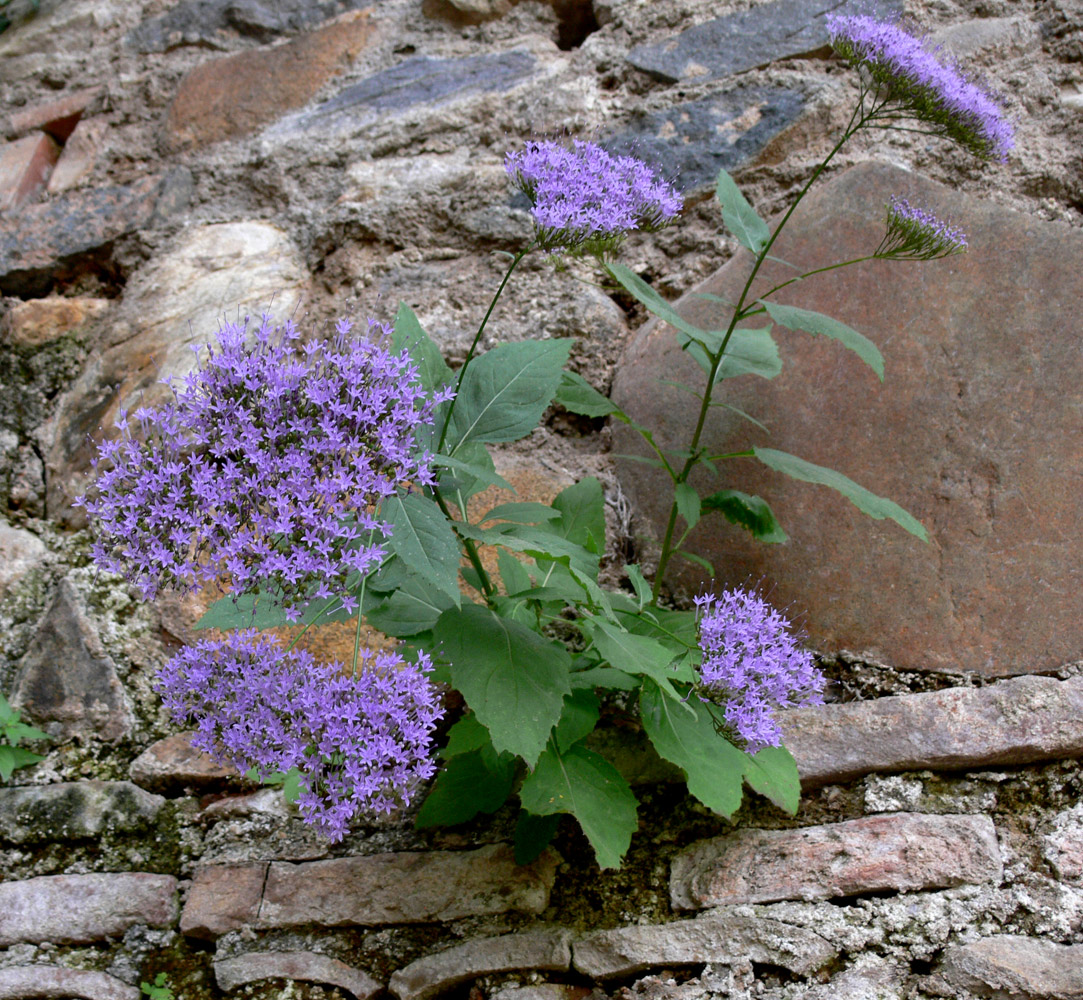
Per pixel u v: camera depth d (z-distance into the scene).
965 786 1.12
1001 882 1.07
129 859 1.20
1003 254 1.25
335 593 0.97
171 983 1.13
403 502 0.95
